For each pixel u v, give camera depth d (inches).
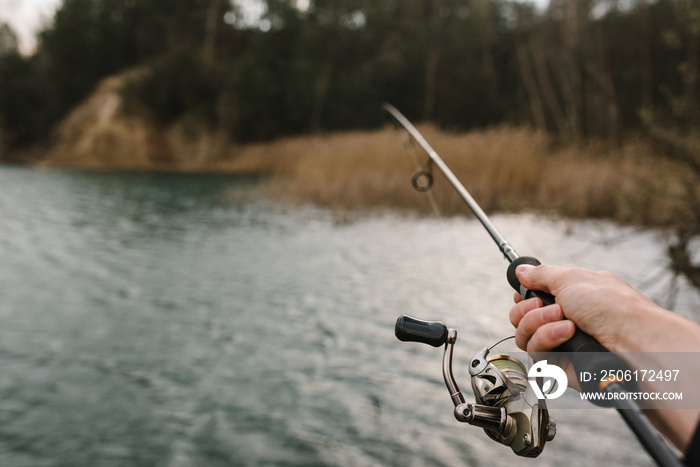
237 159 1206.3
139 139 1339.8
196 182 830.5
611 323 23.7
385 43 1662.2
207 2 1678.2
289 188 581.3
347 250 298.5
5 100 1467.8
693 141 229.6
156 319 188.7
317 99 1386.6
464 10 1914.4
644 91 781.3
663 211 261.0
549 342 25.4
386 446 107.1
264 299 208.7
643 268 233.1
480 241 317.1
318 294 212.1
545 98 957.2
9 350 161.9
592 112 771.4
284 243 324.8
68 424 120.1
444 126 1482.5
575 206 376.8
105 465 103.7
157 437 114.2
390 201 461.4
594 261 248.2
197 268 263.3
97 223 415.5
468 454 103.4
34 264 276.8
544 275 29.5
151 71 1403.8
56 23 1489.9
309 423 117.1
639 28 844.0
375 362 147.3
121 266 270.7
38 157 1392.7
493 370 35.7
